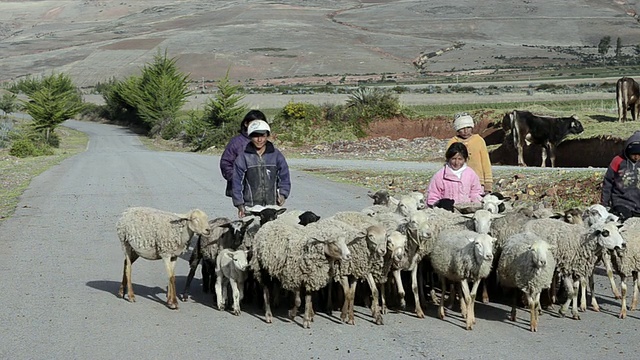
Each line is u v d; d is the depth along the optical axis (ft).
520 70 489.26
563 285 36.40
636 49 599.16
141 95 284.41
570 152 99.45
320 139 160.35
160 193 78.95
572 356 27.71
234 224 36.86
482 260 31.60
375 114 165.99
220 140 185.98
